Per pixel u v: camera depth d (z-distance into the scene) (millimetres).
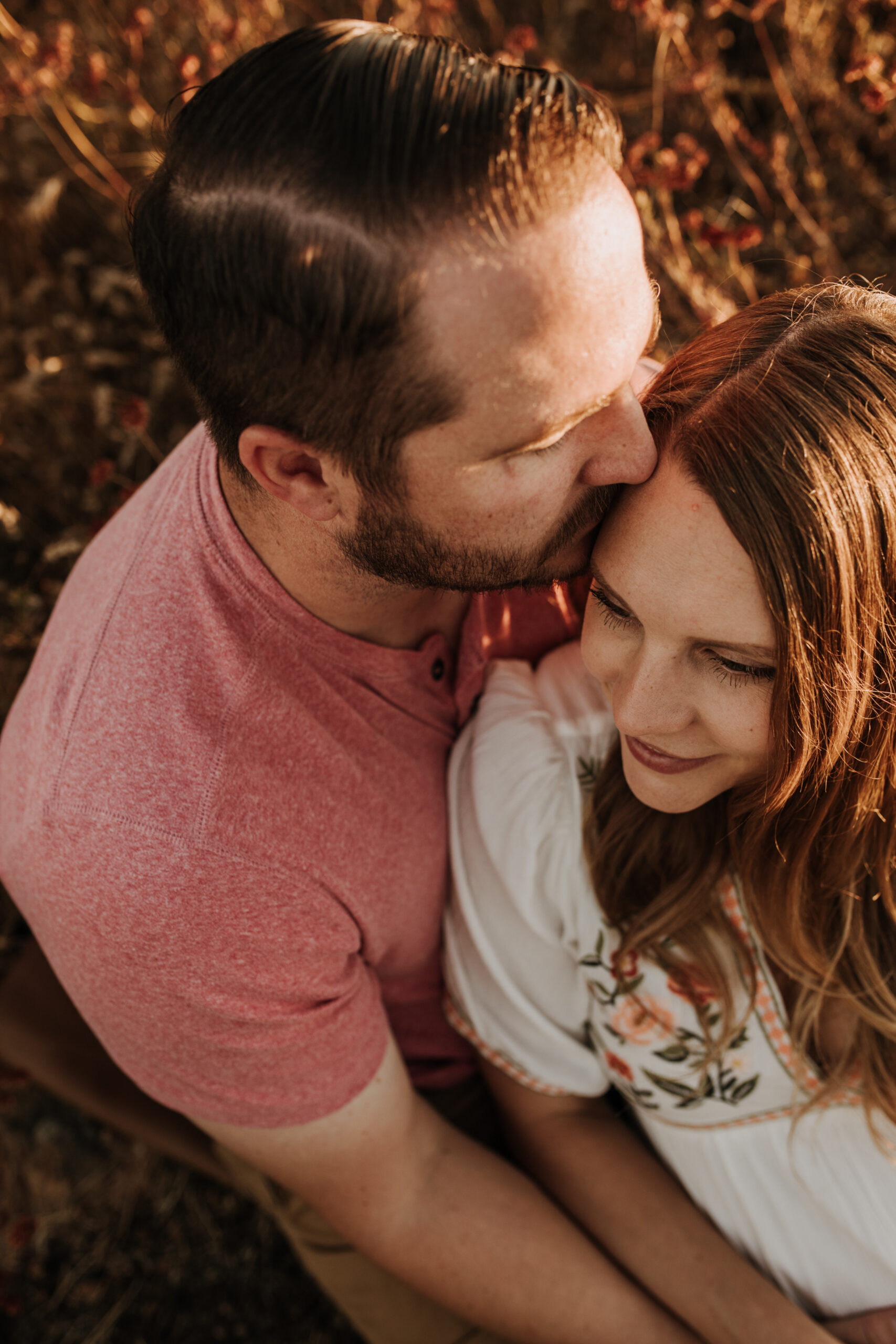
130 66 2322
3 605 2084
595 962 1227
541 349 767
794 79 2238
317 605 1038
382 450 837
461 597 1194
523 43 1838
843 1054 1235
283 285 782
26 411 2207
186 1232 2047
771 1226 1314
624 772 1106
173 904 983
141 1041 1107
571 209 749
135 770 980
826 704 913
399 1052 1398
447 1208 1252
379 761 1146
